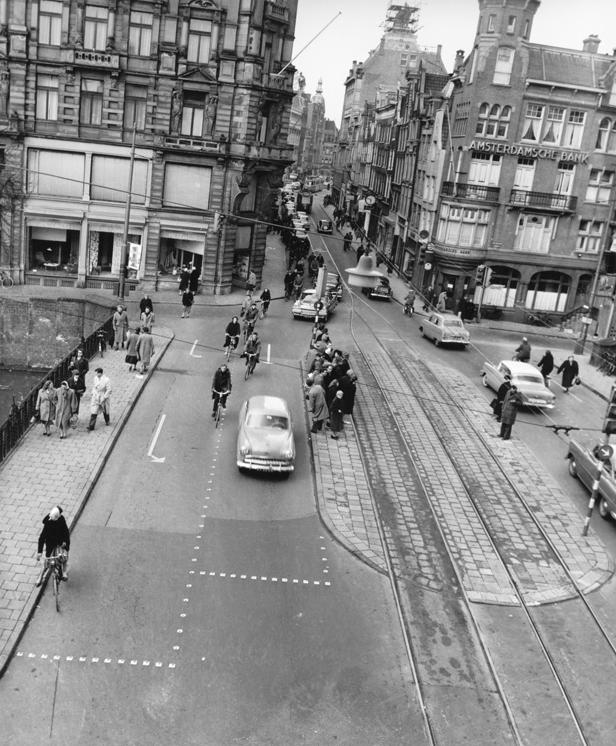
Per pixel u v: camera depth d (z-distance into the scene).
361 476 22.44
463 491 22.19
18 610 14.69
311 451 23.92
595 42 51.03
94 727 12.22
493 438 26.78
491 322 49.81
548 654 15.03
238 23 42.72
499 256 50.22
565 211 49.66
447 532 19.69
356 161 102.31
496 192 49.31
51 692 12.88
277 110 47.41
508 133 48.62
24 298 37.47
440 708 13.31
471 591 17.09
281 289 51.12
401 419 27.78
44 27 41.28
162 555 17.34
